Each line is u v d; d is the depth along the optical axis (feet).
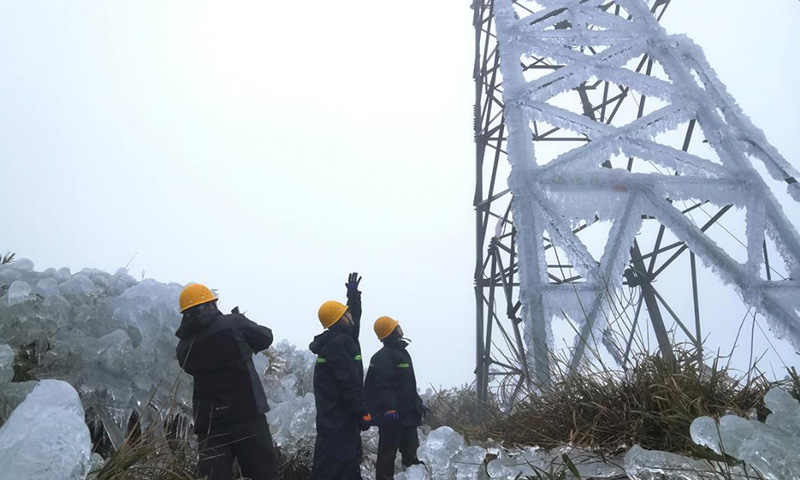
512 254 26.63
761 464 8.30
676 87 20.79
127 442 10.94
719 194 18.28
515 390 15.01
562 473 10.31
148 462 11.39
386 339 19.38
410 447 19.02
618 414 11.41
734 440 8.90
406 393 18.90
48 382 8.48
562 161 18.51
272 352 25.67
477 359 33.71
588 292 16.76
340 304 17.01
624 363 13.01
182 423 16.14
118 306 17.12
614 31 22.89
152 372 16.58
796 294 16.76
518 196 18.13
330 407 16.03
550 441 12.10
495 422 14.57
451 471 12.66
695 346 12.86
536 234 17.66
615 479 10.21
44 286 16.92
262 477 13.38
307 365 29.07
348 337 16.34
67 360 15.60
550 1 23.67
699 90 20.58
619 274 17.13
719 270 17.16
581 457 11.03
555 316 16.58
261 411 13.64
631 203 17.84
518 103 19.77
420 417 19.30
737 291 16.90
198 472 13.00
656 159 19.49
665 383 11.45
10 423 7.85
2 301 15.55
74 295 17.10
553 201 17.92
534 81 20.31
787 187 18.84
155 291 17.62
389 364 18.61
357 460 15.99
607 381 12.50
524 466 11.37
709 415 10.59
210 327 13.76
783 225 17.97
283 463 17.78
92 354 15.64
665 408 11.16
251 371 13.74
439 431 13.21
